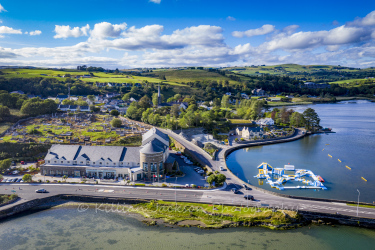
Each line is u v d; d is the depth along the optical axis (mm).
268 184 139875
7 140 178625
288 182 142875
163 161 142500
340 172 157250
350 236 94000
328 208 106062
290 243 90625
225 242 91375
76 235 96250
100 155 145875
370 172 157125
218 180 125375
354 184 139375
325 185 138000
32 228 100688
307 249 87750
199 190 123875
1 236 96000
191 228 99125
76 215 108812
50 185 130125
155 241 92250
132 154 145500
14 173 143625
